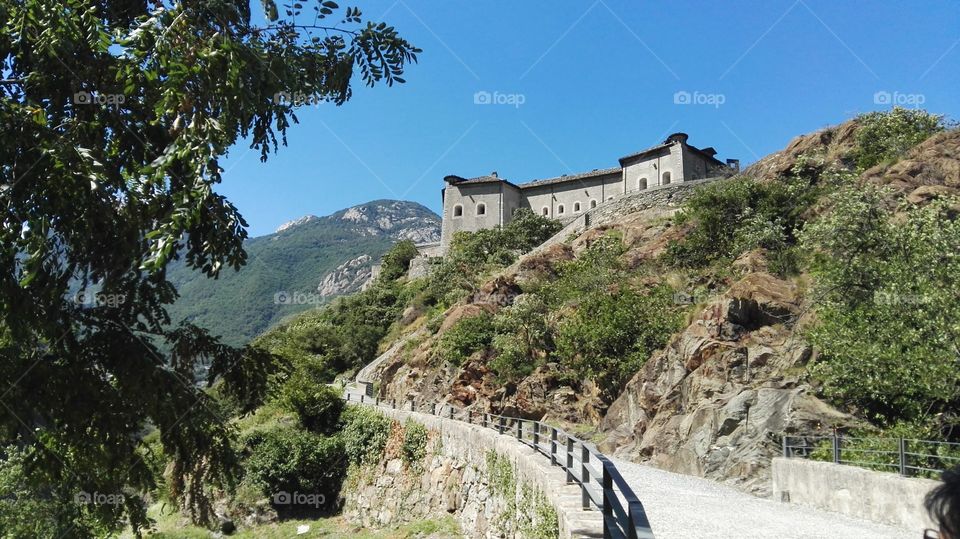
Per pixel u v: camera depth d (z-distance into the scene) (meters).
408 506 20.52
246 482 25.31
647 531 3.94
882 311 14.55
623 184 58.50
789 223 29.16
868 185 18.25
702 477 15.71
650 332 23.81
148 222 6.96
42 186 6.24
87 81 7.08
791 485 13.10
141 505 7.96
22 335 6.63
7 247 6.34
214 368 7.92
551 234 54.66
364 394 36.62
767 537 9.15
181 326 7.84
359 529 22.45
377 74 8.72
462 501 16.67
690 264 30.69
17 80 6.85
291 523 24.17
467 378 28.38
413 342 37.34
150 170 5.98
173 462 8.43
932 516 2.32
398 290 59.78
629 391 21.27
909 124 30.62
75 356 7.07
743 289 19.59
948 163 22.72
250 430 27.69
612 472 5.74
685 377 18.98
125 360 7.09
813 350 16.86
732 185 32.53
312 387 28.92
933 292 13.20
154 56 6.36
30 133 6.26
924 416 13.59
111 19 7.62
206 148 6.04
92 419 7.01
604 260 32.78
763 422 15.71
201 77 6.29
